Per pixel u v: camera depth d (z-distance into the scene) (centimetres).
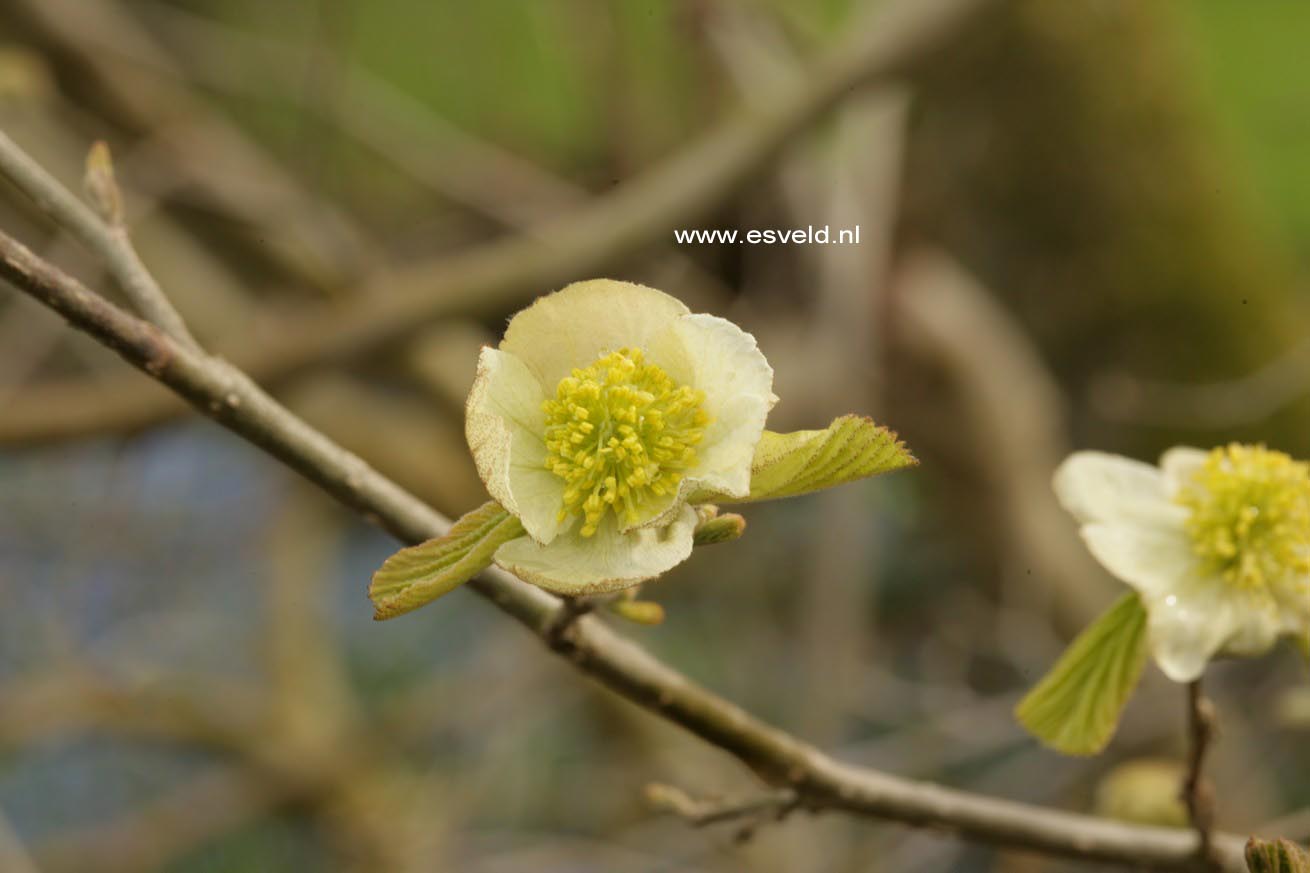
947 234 140
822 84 109
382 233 142
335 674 146
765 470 62
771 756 68
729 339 63
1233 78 170
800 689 136
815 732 111
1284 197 167
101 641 142
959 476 138
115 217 65
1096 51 129
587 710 138
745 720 68
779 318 128
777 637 141
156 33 147
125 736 137
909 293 134
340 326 107
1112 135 133
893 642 151
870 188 118
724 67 130
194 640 150
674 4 127
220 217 120
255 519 151
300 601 140
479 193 130
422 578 62
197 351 65
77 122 120
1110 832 69
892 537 154
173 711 135
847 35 127
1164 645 67
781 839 117
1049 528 135
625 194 111
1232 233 139
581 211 118
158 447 150
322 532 143
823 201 119
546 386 64
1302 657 68
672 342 63
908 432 139
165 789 156
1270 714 113
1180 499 69
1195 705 68
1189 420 139
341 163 133
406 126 129
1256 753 122
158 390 107
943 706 120
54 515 136
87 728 134
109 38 120
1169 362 140
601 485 63
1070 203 136
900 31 109
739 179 109
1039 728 68
